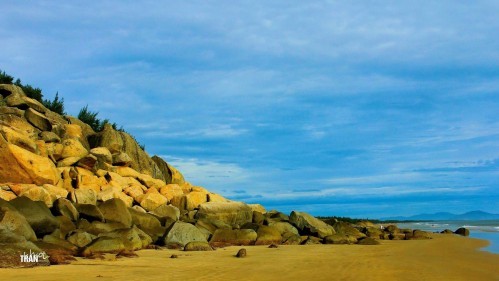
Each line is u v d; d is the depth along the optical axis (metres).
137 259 20.70
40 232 23.16
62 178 35.22
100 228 26.00
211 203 38.59
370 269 18.86
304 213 39.31
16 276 15.24
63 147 38.59
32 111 40.81
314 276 16.61
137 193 37.44
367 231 45.06
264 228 33.44
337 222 45.34
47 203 28.52
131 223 29.36
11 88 43.97
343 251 28.12
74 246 22.11
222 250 26.44
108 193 34.16
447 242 37.72
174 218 34.69
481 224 89.44
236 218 38.94
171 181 50.19
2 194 27.52
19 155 31.33
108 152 42.38
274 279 15.82
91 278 15.22
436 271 18.72
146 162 47.44
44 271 16.42
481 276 17.67
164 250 25.22
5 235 18.28
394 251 28.70
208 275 16.47
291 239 33.88
